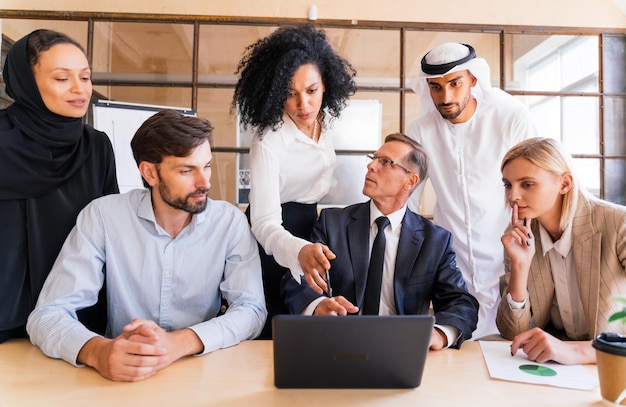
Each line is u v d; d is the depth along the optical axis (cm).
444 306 136
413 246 144
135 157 124
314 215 179
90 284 124
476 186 196
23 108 141
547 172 129
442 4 370
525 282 136
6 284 133
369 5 367
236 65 365
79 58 140
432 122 206
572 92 375
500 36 372
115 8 359
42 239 139
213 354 113
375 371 90
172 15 359
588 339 140
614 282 128
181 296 132
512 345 113
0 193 135
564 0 374
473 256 197
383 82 368
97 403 85
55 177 142
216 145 364
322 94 166
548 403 87
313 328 86
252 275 136
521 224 136
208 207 136
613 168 378
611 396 85
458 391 92
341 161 362
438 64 183
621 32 373
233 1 362
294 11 364
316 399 87
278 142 161
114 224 129
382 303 145
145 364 96
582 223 133
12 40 357
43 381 95
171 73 365
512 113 195
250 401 86
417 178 146
